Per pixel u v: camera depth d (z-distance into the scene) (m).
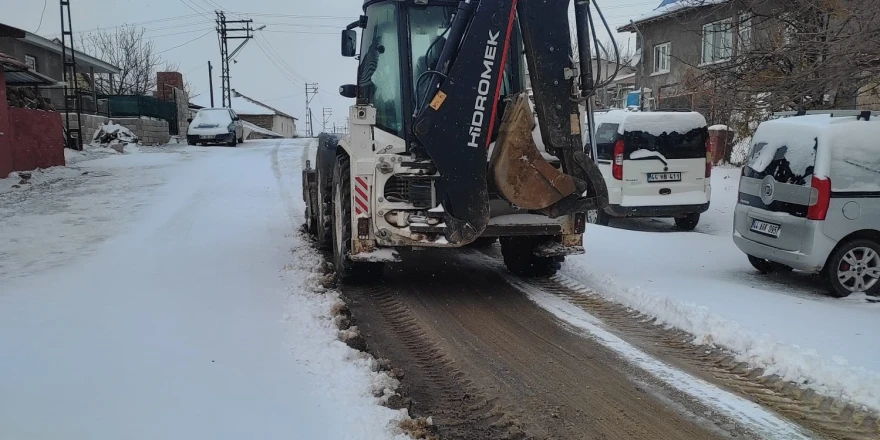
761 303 5.85
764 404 4.06
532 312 5.99
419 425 3.57
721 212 12.02
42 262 7.01
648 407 4.03
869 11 8.08
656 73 23.56
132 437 3.17
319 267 7.00
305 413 3.58
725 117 15.98
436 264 7.96
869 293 6.32
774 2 9.95
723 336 5.07
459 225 5.87
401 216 5.98
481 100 5.75
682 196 10.27
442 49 5.93
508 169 5.85
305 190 9.51
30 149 14.45
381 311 6.00
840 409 3.97
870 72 8.83
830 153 6.27
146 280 6.22
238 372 4.07
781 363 4.54
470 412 3.95
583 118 6.14
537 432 3.71
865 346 4.73
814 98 9.86
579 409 4.00
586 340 5.24
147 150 21.52
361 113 5.98
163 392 3.69
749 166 7.37
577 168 6.04
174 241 8.18
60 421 3.28
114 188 12.81
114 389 3.70
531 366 4.69
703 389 4.29
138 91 41.75
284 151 21.50
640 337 5.31
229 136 24.22
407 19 6.17
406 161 5.96
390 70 6.27
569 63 5.89
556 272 7.34
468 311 6.02
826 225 6.24
